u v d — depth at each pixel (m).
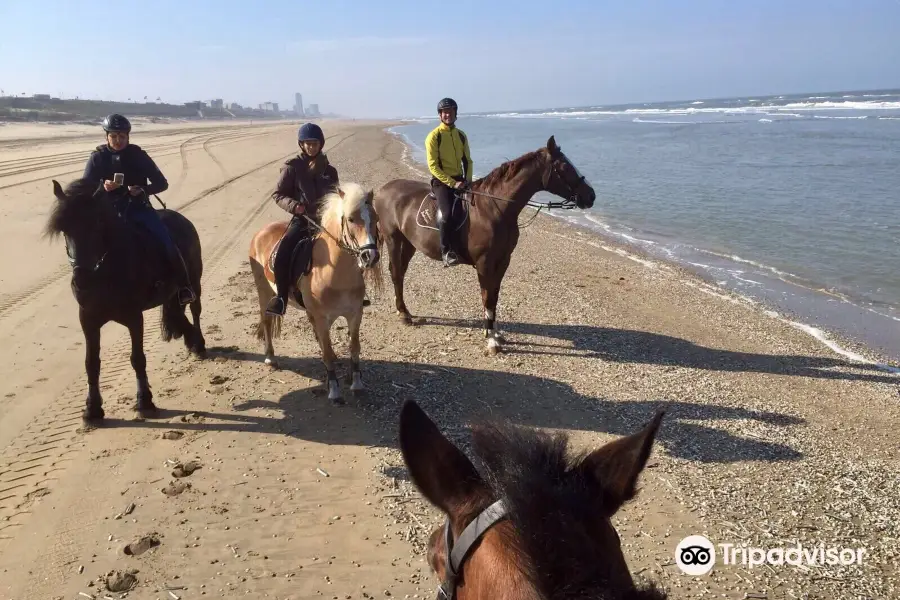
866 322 9.29
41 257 11.83
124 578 3.97
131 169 6.54
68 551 4.26
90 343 5.86
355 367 6.57
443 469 1.65
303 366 7.38
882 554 4.33
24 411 6.21
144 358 6.18
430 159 8.06
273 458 5.45
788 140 36.12
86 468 5.25
